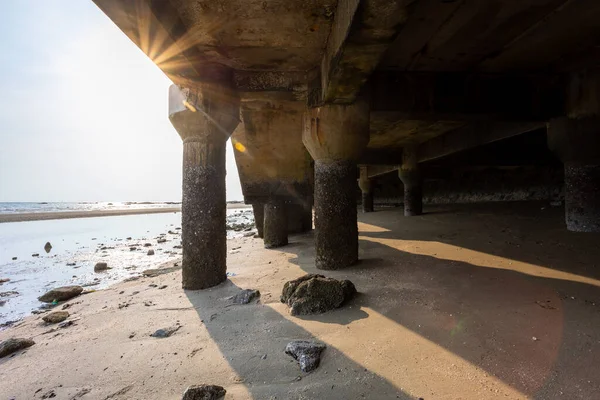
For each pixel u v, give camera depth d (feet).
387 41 12.23
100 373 10.46
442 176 65.62
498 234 28.91
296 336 11.94
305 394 8.57
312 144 21.53
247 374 9.72
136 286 22.50
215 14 15.39
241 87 22.33
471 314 12.71
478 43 19.42
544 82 24.40
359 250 26.50
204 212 19.48
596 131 23.08
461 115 23.95
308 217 40.70
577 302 13.15
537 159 45.32
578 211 25.55
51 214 155.63
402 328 12.00
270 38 17.63
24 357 12.29
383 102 23.40
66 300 22.49
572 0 14.98
